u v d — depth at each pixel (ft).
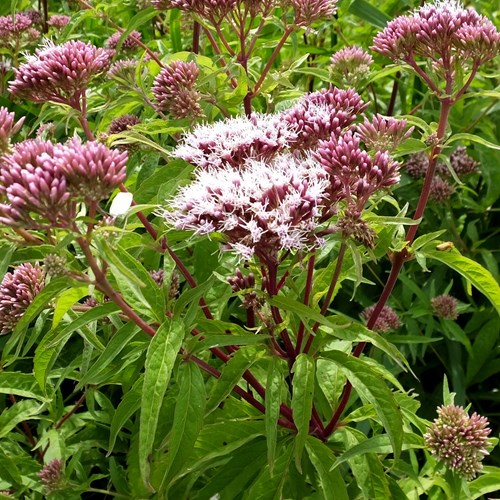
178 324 1.04
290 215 1.04
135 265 1.07
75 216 1.00
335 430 1.24
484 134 2.16
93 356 1.35
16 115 2.05
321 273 1.24
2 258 1.05
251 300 1.15
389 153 1.25
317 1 1.46
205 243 1.38
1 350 1.70
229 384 1.09
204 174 1.11
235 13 1.48
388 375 1.19
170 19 1.95
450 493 1.25
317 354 1.14
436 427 1.23
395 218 1.12
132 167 1.62
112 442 1.13
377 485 1.18
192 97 1.42
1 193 1.01
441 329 1.83
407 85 2.26
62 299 1.09
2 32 2.04
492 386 2.01
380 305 1.28
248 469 1.20
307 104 1.30
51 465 1.44
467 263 1.22
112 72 1.58
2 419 1.41
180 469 1.03
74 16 1.81
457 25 1.25
